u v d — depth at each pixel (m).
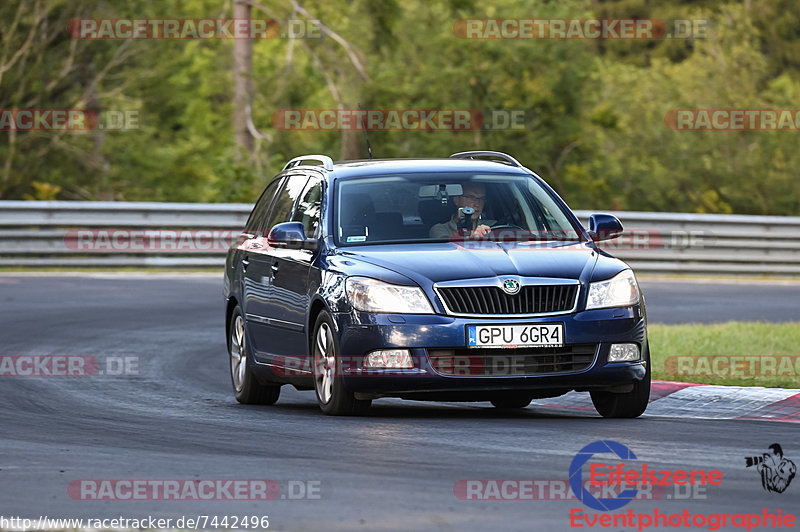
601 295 28.88
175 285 66.00
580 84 110.06
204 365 41.94
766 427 27.31
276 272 32.75
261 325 33.56
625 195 115.12
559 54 110.69
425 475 21.09
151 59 106.06
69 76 104.88
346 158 101.62
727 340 42.47
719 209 112.75
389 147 103.06
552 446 24.25
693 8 188.62
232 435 26.30
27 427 28.02
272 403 34.62
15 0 99.88
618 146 118.56
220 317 54.47
